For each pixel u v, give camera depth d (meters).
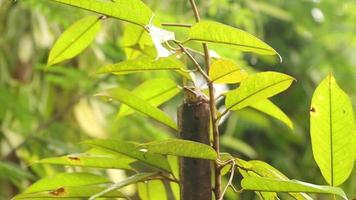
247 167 1.93
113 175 3.45
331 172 1.94
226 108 1.93
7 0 3.76
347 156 1.93
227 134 5.05
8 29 3.92
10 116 3.80
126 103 2.00
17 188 3.76
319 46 5.61
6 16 3.94
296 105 5.65
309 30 5.51
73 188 1.99
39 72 4.03
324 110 1.92
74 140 3.90
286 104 5.64
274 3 5.39
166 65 1.90
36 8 3.41
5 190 3.71
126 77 3.70
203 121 1.89
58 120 3.97
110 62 4.00
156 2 3.67
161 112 1.99
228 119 5.21
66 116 3.98
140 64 1.90
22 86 3.94
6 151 3.74
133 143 1.97
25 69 3.96
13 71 3.93
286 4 5.42
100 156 2.01
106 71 1.91
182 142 1.84
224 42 1.86
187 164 1.88
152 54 2.08
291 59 5.55
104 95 1.98
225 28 1.84
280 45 5.53
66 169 3.29
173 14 4.09
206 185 1.88
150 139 3.83
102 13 1.88
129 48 2.09
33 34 3.95
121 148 1.97
